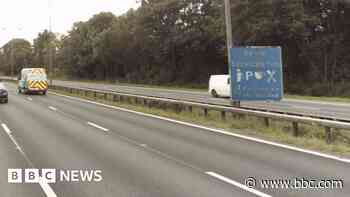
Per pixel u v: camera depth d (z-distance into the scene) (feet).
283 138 43.39
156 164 32.17
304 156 34.40
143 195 24.08
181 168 30.71
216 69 223.71
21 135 48.75
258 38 153.17
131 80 270.26
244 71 60.85
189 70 227.61
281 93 61.31
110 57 296.51
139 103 92.73
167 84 229.45
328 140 41.63
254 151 36.76
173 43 216.95
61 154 36.73
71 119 65.82
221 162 32.48
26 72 143.74
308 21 147.02
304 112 67.92
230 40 64.18
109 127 55.21
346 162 31.94
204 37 206.28
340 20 161.89
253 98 60.95
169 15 220.64
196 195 23.91
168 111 74.69
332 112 68.85
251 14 154.20
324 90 141.59
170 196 23.81
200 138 44.62
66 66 374.43
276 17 146.72
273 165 31.22
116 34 286.25
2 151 38.52
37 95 138.00
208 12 212.23
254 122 53.98
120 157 35.04
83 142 43.11
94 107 89.20
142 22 231.30
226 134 47.32
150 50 245.86
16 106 93.15
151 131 50.75
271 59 61.31
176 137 45.57
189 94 128.98
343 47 165.58
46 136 47.70
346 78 161.07
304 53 159.63
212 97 114.32
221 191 24.66
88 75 351.25
